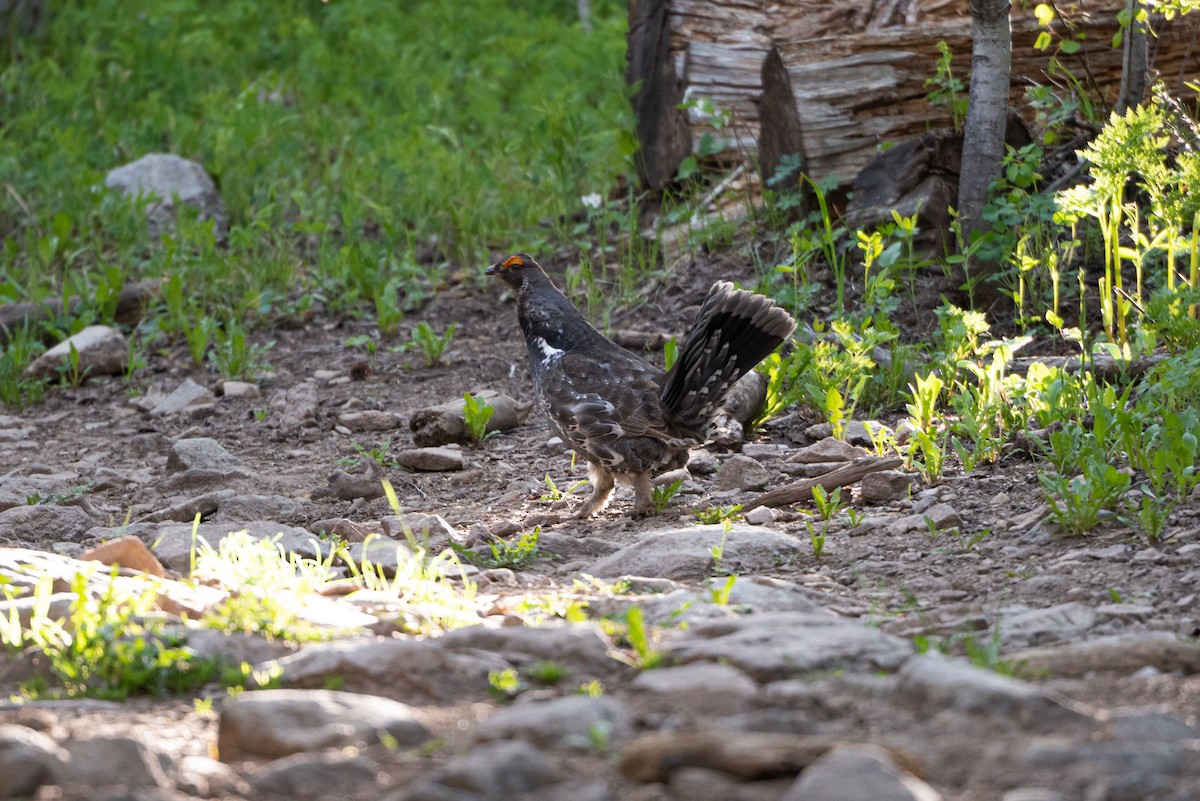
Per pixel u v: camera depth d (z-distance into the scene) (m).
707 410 10.01
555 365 10.46
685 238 16.94
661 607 7.08
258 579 7.55
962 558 8.47
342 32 29.66
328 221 20.44
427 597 7.80
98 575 7.91
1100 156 11.64
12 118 25.02
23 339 16.39
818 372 12.36
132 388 16.11
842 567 8.54
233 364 15.94
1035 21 15.38
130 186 20.80
